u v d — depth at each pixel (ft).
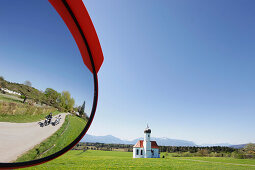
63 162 101.91
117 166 95.45
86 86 3.40
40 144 2.62
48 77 2.84
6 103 2.31
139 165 104.78
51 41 2.89
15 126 2.37
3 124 2.25
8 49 2.43
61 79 2.97
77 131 3.09
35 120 2.59
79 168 78.18
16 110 2.41
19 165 2.29
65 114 2.99
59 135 2.86
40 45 2.69
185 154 293.84
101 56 3.72
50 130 2.76
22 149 2.39
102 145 467.93
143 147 220.64
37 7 2.65
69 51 3.12
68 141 2.95
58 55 2.96
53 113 2.85
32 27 2.68
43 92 2.75
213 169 99.76
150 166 102.73
